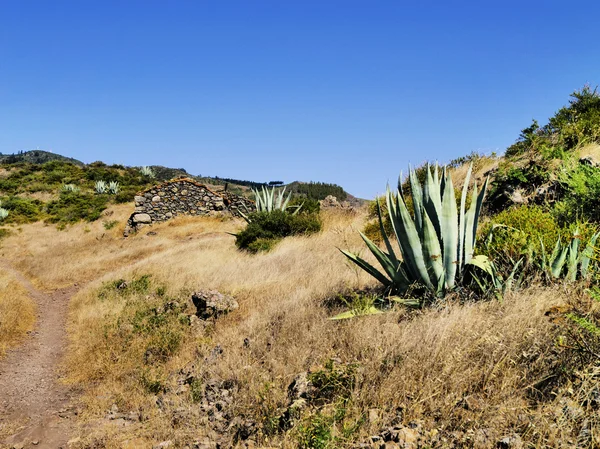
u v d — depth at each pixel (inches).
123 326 370.6
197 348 286.4
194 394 211.5
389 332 189.3
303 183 3125.0
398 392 146.3
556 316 148.9
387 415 138.0
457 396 134.6
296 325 251.9
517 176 380.2
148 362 296.5
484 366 141.6
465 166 551.5
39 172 2224.4
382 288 275.3
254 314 306.7
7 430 226.2
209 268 529.7
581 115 460.1
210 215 1152.2
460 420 123.2
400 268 234.1
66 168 2282.2
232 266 509.0
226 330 302.7
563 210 281.6
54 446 201.2
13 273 781.3
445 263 224.1
